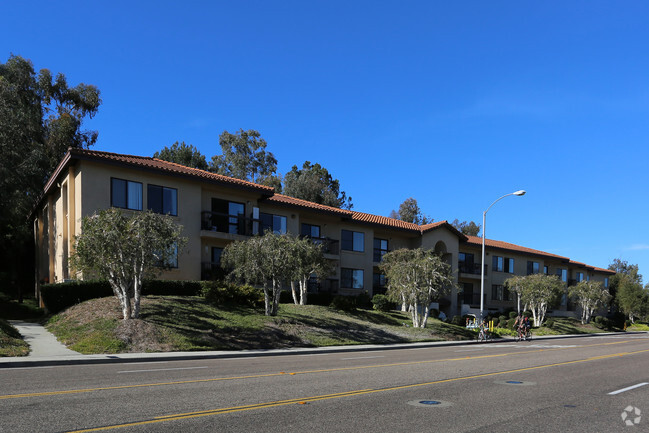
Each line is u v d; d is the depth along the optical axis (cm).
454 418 727
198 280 2742
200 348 1734
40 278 3488
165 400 801
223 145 6366
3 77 3375
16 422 630
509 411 791
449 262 4566
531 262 5853
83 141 4184
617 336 4241
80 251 1836
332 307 3045
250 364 1434
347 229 3903
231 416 697
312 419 694
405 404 826
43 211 3488
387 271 3434
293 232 3453
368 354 1906
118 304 2067
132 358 1453
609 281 7569
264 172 6531
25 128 3359
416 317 2997
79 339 1691
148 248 1870
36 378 1035
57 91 4153
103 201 2438
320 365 1422
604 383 1160
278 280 2416
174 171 2669
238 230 3084
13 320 2391
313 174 6850
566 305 6438
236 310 2372
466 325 3847
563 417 756
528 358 1819
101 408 725
